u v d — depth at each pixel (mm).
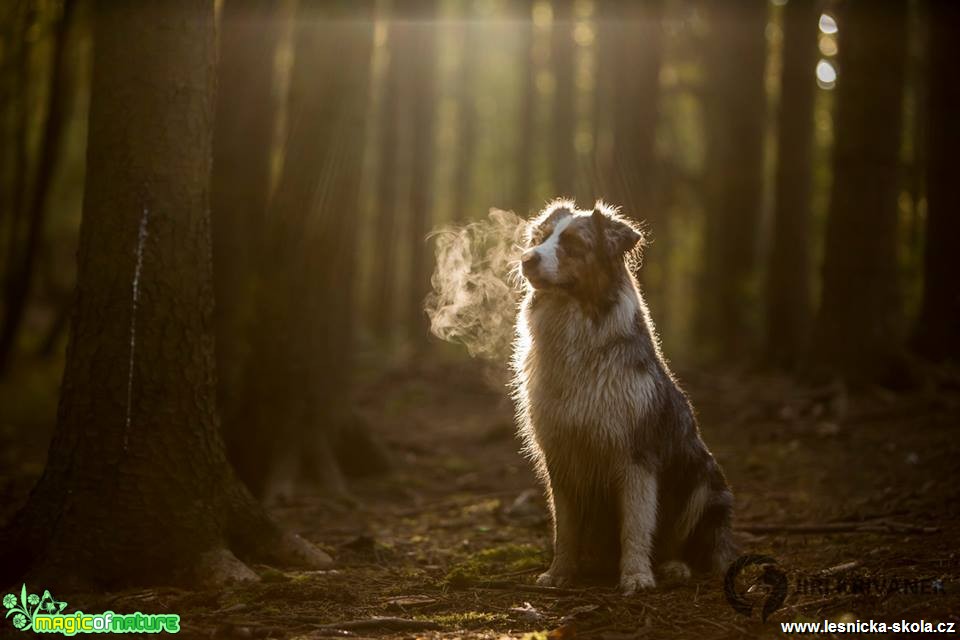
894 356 11188
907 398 10688
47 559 5156
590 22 15844
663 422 5391
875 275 11336
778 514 7398
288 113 9195
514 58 28453
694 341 22078
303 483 8977
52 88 16078
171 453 5414
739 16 18141
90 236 5395
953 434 9055
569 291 5184
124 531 5254
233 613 4734
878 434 9617
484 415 13492
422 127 22453
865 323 11305
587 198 12359
